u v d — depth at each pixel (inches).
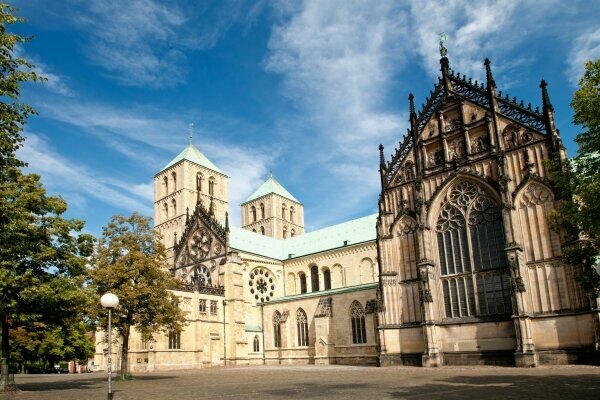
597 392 1235.2
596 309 2359.7
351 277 4655.5
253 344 4616.1
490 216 2896.2
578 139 1462.8
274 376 2425.0
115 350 3964.1
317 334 4126.5
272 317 4690.0
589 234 1510.8
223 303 4475.9
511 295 2625.5
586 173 1487.5
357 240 4773.6
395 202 3329.2
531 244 2679.6
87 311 2454.5
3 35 1370.6
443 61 3304.6
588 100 1416.1
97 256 2613.2
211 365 4188.0
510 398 1172.5
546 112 2760.8
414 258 3181.6
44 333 3036.4
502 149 2903.5
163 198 6441.9
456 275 2974.9
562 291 2544.3
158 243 2753.4
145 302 2576.3
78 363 5900.6
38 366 5659.5
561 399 1119.0
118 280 2532.0
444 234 3073.3
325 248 5004.9
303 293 5039.4
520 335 2551.7
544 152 2743.6
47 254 1877.5
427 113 3334.2
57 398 1536.7
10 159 1578.5
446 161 3144.7
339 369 2977.4
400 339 3112.7
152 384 2134.6
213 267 4746.6
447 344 2918.3
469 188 3011.8
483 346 2790.4
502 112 2957.7
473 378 1839.3
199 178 6446.9
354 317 4010.8
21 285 1803.6
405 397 1267.2
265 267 5032.0
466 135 3088.1
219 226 4810.5
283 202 7298.2
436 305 2994.6
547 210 2659.9
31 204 1931.6
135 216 2746.1
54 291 1865.2
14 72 1432.1
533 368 2285.9
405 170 3336.6
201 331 4163.4
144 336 2635.3
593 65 1450.5
